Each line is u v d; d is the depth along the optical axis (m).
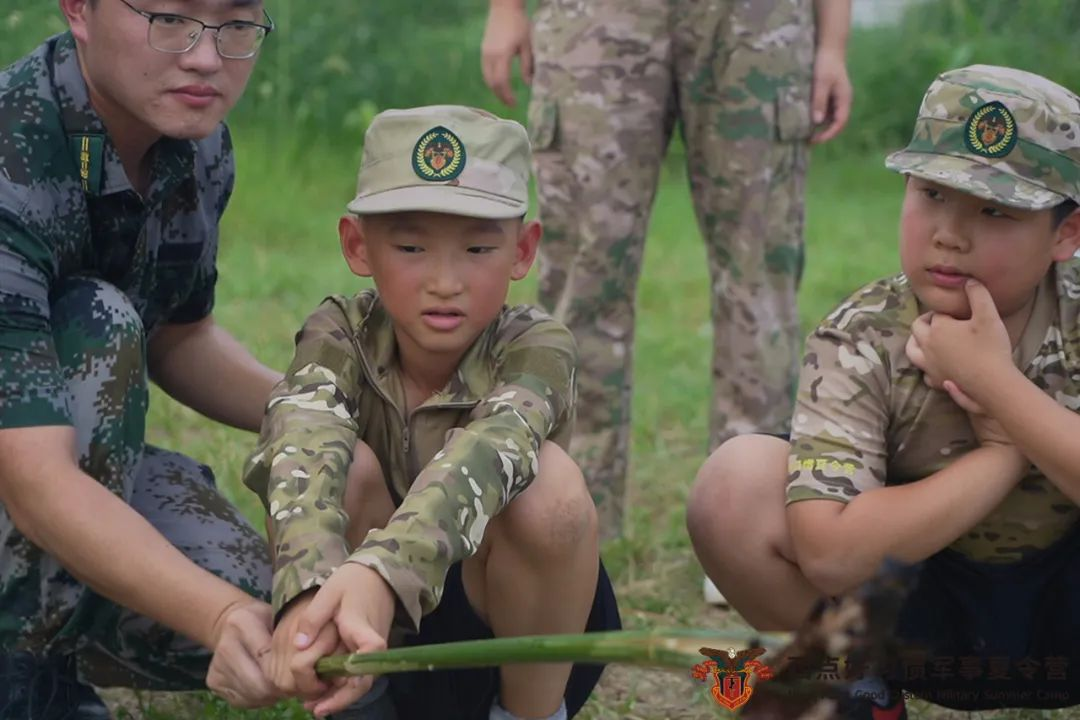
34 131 3.45
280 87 12.72
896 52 14.20
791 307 5.52
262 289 8.73
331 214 11.05
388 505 3.50
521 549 3.35
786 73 5.32
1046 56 13.16
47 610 3.49
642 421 6.95
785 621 3.79
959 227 3.42
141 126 3.58
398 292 3.41
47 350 3.37
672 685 4.38
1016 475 3.47
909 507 3.45
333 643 2.97
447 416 3.53
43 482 3.24
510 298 8.80
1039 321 3.57
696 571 5.34
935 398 3.59
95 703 3.77
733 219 5.39
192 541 3.71
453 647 2.65
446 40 13.62
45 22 9.99
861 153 13.90
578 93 5.29
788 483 3.61
